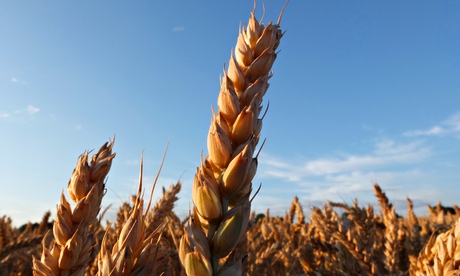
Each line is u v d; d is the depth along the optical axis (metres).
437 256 0.12
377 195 0.33
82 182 0.12
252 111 0.08
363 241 0.25
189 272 0.07
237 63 0.09
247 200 0.08
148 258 0.08
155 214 0.23
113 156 0.12
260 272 0.28
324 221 0.26
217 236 0.07
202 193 0.08
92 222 0.12
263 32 0.09
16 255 0.31
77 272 0.11
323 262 0.29
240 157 0.08
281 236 0.42
